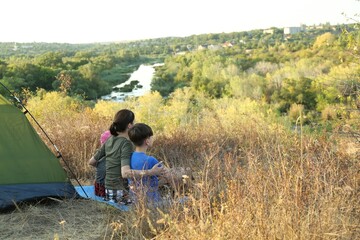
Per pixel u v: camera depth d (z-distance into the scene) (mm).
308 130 6082
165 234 3717
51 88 87250
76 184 6355
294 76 64875
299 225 3332
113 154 5133
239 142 7066
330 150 4816
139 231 4055
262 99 52625
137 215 4168
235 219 3400
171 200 4266
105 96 85625
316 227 3307
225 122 10117
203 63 94000
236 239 3258
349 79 5645
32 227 4469
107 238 4148
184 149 6957
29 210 4840
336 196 3713
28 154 5211
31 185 5086
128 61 198000
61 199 5137
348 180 4234
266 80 63062
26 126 5309
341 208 3635
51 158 5285
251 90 59844
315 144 5047
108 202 5023
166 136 8211
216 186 4434
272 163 4496
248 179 3912
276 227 3287
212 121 9734
